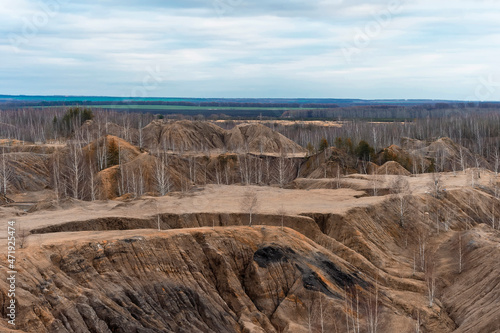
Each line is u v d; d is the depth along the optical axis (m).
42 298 48.47
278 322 59.12
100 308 50.19
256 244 67.81
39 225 69.31
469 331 56.44
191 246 63.28
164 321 53.59
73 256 54.72
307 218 78.12
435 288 68.38
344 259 72.69
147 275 57.25
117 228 73.19
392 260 76.81
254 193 99.25
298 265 65.25
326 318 58.88
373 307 61.94
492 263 68.00
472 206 102.56
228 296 61.00
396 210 89.75
